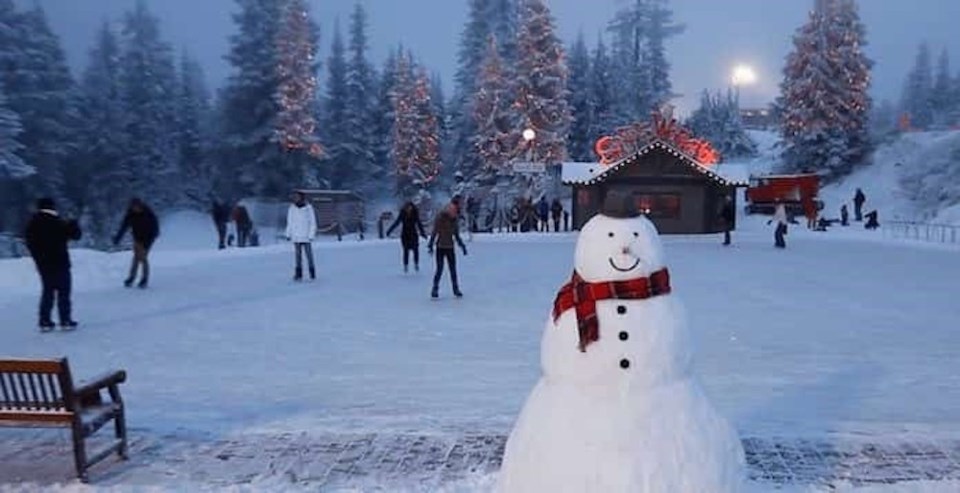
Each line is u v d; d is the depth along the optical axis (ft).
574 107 228.43
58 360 19.02
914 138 193.16
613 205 13.21
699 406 12.85
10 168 140.36
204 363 33.04
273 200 187.11
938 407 26.40
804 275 66.49
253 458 21.36
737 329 40.73
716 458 12.61
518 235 122.52
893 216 164.86
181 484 19.49
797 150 195.72
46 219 39.24
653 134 139.44
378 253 88.12
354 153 228.43
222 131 196.03
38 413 19.57
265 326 41.47
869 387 28.96
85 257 65.21
